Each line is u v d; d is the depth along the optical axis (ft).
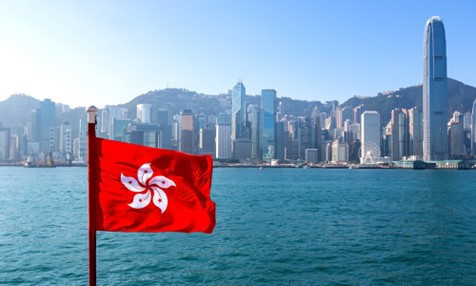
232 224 184.85
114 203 33.63
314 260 114.93
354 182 628.28
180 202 34.35
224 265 109.60
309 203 289.53
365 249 129.49
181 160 34.19
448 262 112.37
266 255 121.29
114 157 33.45
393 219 202.80
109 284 92.48
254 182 625.82
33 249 128.36
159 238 147.54
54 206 264.72
